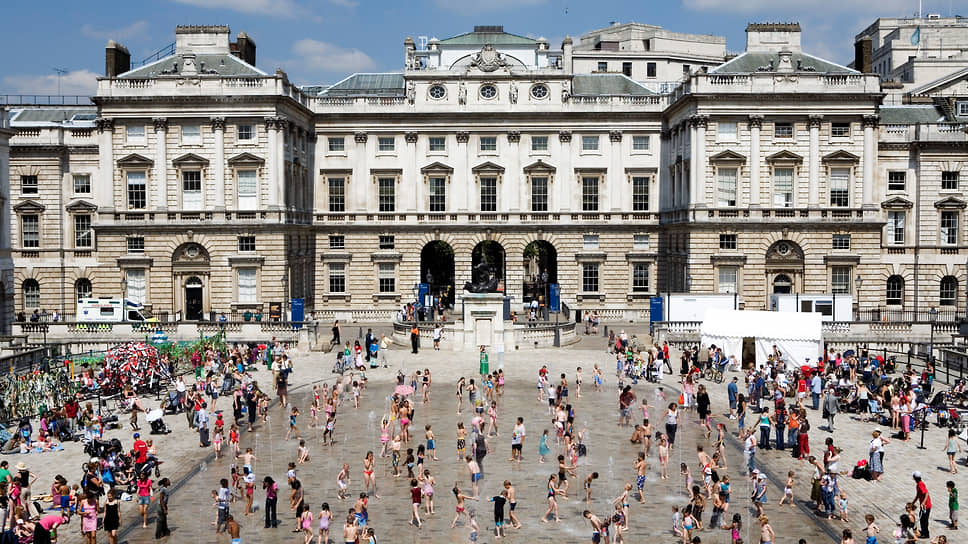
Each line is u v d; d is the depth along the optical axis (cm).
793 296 8756
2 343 7794
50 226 10319
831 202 9750
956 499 3666
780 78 9569
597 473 4119
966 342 7969
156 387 6419
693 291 9675
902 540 3419
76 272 10381
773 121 9625
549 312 10338
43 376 5766
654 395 6291
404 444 4966
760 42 10088
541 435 5156
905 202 10106
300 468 4562
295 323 8488
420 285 10569
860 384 5741
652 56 15888
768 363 6494
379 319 10588
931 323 8412
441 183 10856
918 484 3606
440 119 10788
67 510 3828
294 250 10112
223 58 10012
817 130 9606
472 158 10831
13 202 10256
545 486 4250
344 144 10844
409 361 7569
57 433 5094
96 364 6731
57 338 8394
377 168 10800
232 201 9712
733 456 4806
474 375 6950
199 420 4969
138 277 9794
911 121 10531
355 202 10844
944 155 10075
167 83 9625
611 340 8125
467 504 4000
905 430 5094
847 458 4719
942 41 15588
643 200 10862
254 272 9731
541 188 10862
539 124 10788
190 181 9750
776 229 9644
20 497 3703
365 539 3291
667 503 4031
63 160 10319
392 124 10800
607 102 10775
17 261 10331
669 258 10550
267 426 5450
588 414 5694
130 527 3753
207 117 9638
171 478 4412
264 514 3909
